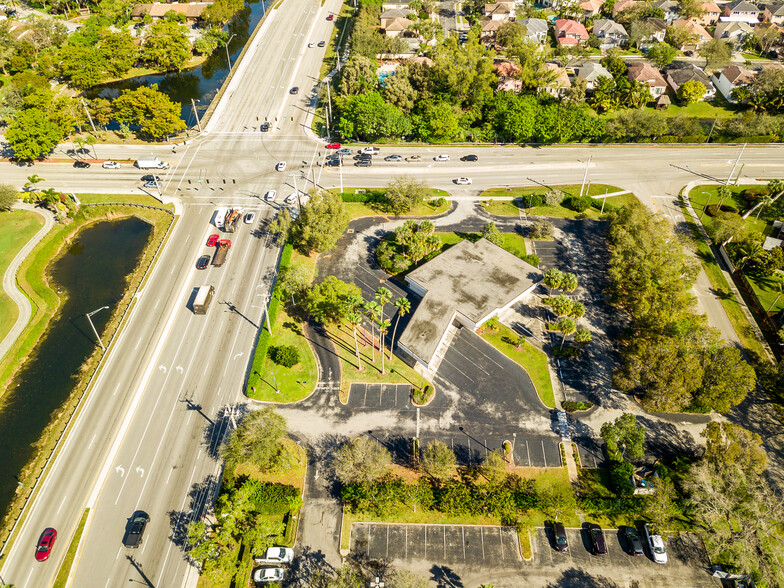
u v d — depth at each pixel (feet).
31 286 376.27
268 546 244.83
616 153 524.11
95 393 310.86
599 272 393.29
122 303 366.63
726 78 621.72
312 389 317.01
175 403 307.78
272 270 389.39
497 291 360.07
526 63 566.36
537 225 417.08
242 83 614.75
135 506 263.90
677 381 280.31
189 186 464.65
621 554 253.65
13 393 313.94
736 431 271.49
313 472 280.72
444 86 547.90
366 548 254.88
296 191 441.68
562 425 300.81
